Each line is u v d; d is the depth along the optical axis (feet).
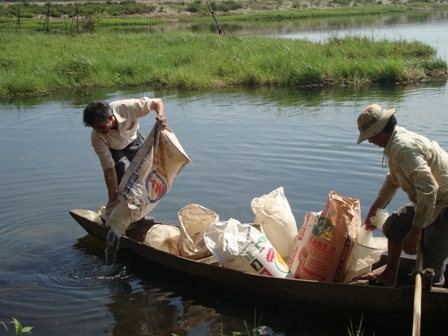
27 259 21.47
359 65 57.98
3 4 192.24
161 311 17.81
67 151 33.68
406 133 15.26
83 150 33.83
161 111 21.56
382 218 17.24
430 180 14.52
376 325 16.61
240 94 51.83
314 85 56.03
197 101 48.44
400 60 60.23
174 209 24.81
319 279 17.31
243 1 205.98
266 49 69.56
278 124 38.52
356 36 81.61
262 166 29.60
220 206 24.80
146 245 20.17
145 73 61.31
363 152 31.30
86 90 56.95
